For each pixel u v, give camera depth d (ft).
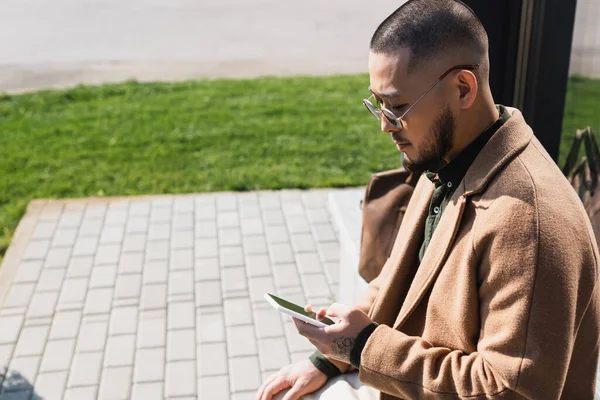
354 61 32.12
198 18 39.40
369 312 6.29
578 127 10.29
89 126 24.43
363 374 5.40
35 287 15.10
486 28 10.37
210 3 42.34
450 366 4.96
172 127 24.18
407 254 5.91
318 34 36.37
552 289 4.46
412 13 4.89
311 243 16.55
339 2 42.24
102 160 21.63
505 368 4.55
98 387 12.15
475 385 4.75
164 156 21.86
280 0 42.83
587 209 10.17
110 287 15.03
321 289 14.82
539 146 5.07
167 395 11.93
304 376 6.63
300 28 37.47
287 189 19.38
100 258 16.14
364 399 6.28
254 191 19.29
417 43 4.79
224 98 27.20
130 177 20.36
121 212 18.22
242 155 21.85
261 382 12.20
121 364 12.70
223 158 21.62
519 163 4.80
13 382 12.26
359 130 23.81
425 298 5.41
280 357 12.78
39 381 12.30
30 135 23.66
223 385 12.14
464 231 5.00
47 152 22.26
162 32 36.88
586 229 4.73
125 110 25.95
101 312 14.21
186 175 20.44
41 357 12.94
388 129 5.14
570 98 10.27
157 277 15.34
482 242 4.74
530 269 4.48
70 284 15.17
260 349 13.01
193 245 16.61
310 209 18.17
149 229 17.37
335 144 22.63
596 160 10.01
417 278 5.39
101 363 12.75
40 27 37.83
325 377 6.64
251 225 17.46
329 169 20.71
